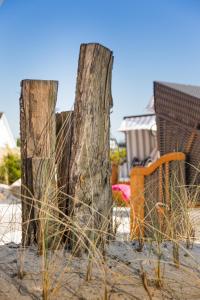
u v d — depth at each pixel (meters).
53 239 2.43
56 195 2.43
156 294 2.02
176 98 6.01
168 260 2.43
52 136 2.55
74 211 2.38
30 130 2.53
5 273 2.14
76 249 2.36
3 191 7.43
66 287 2.02
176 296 2.01
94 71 2.46
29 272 2.15
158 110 6.28
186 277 2.22
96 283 2.08
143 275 2.12
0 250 2.48
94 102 2.47
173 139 6.07
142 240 2.63
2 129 19.67
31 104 2.53
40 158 2.49
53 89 2.55
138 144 12.20
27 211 2.52
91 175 2.46
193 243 2.87
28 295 1.95
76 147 2.43
